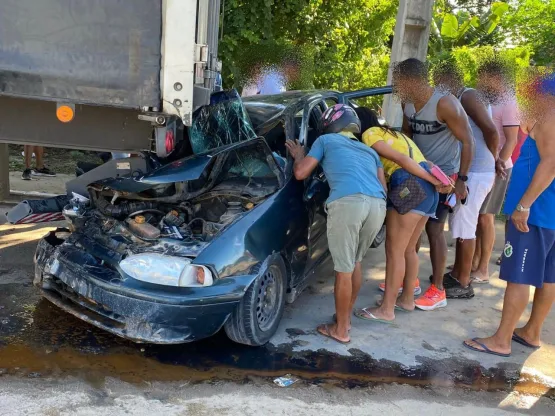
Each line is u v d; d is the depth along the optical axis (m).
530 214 3.47
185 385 3.03
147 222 3.53
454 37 15.72
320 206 4.04
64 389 2.87
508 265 3.59
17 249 4.97
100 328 3.37
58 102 2.93
